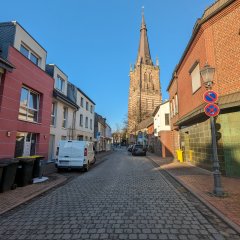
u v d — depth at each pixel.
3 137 11.41
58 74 21.02
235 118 10.32
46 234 4.25
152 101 81.12
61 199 6.98
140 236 4.14
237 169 10.09
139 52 88.38
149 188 8.59
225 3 10.71
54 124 19.78
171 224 4.74
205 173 11.68
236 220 4.77
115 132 106.44
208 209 5.77
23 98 14.03
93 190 8.30
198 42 13.13
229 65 10.70
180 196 7.25
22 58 13.27
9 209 5.86
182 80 17.70
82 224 4.77
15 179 8.72
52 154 19.34
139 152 32.50
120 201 6.66
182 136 19.16
